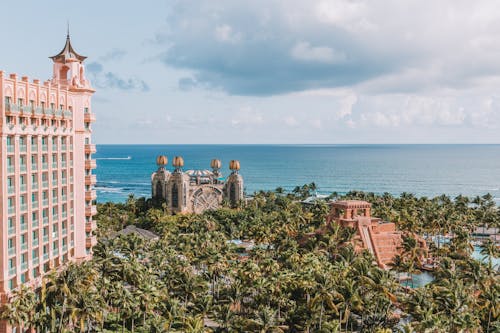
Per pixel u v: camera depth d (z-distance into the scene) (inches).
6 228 3312.0
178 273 4055.1
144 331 3351.4
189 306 4005.9
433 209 7116.1
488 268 3909.9
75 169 4269.2
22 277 3506.4
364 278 3472.0
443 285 3494.1
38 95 3686.0
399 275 5413.4
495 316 3235.7
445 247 5762.8
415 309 3164.4
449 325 3002.0
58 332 3275.1
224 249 5054.1
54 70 4439.0
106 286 3444.9
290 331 3636.8
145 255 5152.6
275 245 5374.0
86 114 4362.7
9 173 3348.9
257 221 7012.8
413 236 6023.6
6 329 3174.2
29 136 3540.8
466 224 6565.0
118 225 7790.4
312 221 7367.1
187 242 5231.3
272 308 3705.7
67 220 4111.7
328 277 3405.5
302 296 3882.9
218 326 3841.0
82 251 4345.5
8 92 3336.6
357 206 6166.3
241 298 3730.3
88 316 3181.6
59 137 3961.6
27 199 3528.5
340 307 3376.0
